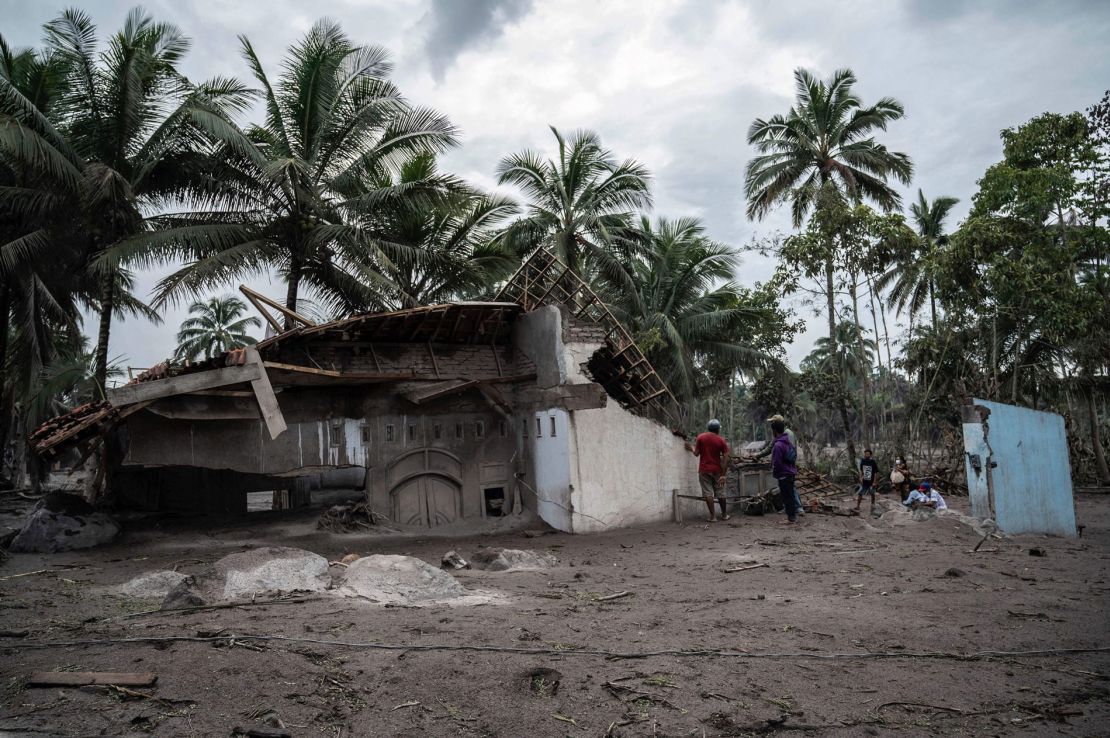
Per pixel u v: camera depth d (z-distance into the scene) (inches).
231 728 144.7
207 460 470.9
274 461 491.8
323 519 507.8
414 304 761.6
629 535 486.3
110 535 461.7
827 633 215.0
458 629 211.8
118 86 668.7
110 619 230.7
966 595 269.0
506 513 562.3
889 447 1176.2
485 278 906.1
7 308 934.4
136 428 455.8
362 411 524.4
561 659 185.8
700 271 1157.7
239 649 187.5
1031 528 450.9
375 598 255.9
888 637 211.6
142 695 157.5
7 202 708.0
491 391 553.0
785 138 1226.0
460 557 344.5
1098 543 420.2
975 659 192.2
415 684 166.9
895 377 1389.0
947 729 150.5
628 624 225.0
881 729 150.1
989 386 990.4
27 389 938.7
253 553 289.3
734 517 571.8
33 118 645.3
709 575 325.1
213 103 714.2
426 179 754.8
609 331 605.6
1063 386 1091.9
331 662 179.9
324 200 767.1
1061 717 156.6
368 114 768.3
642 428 547.2
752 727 149.6
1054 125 954.1
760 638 209.9
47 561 394.6
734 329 1171.3
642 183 1061.1
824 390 1174.3
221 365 454.3
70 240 808.3
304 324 512.1
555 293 586.6
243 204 749.3
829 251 1037.2
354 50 776.9
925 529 465.4
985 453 442.3
